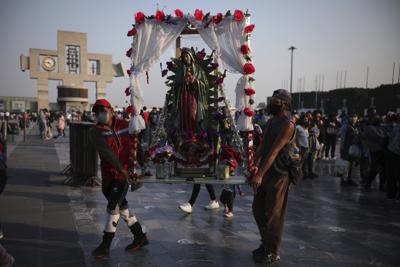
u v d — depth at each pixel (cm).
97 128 381
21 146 1551
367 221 547
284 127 359
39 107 5378
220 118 539
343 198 720
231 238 450
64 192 688
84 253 391
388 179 717
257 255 377
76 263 363
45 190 701
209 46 512
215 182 473
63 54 5466
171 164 532
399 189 711
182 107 537
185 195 715
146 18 508
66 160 1127
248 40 504
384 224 532
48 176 845
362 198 722
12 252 388
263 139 388
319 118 1222
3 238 430
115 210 382
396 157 696
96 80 5697
